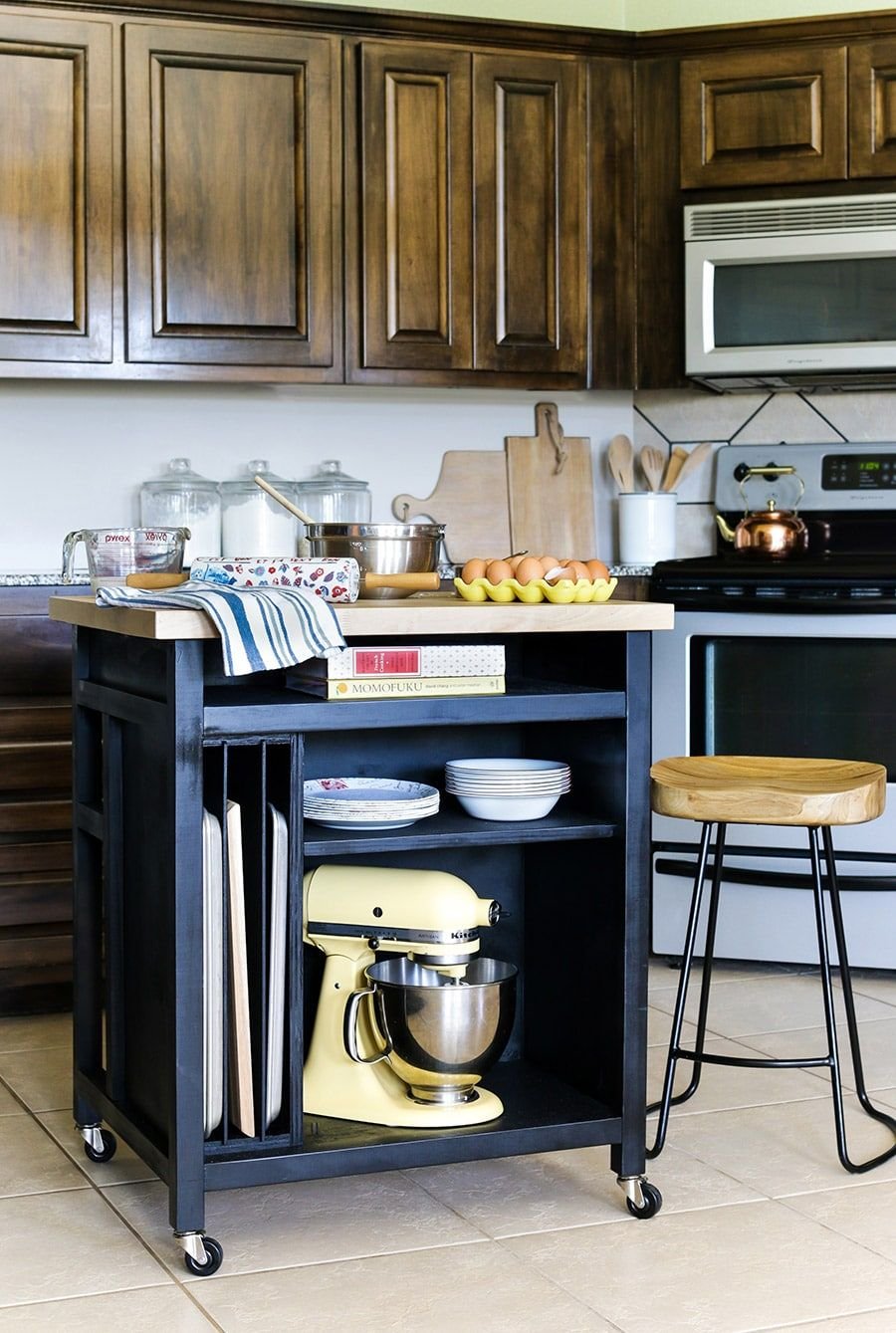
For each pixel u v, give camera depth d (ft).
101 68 11.76
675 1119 8.86
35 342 11.76
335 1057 7.63
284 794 7.11
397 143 12.52
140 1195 7.81
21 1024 11.05
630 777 7.48
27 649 11.34
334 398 13.73
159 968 7.15
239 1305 6.56
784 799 7.72
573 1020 8.07
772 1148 8.41
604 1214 7.55
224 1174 6.89
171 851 6.77
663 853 12.31
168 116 11.94
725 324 12.89
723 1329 6.34
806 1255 7.06
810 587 11.74
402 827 7.47
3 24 11.51
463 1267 6.93
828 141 12.59
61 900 11.25
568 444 14.38
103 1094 7.91
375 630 7.04
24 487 12.85
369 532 8.16
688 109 12.91
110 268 11.89
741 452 14.02
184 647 6.68
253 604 6.65
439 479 14.08
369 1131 7.32
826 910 11.88
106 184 11.84
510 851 8.65
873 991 11.62
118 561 7.90
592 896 7.84
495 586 7.64
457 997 7.32
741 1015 10.89
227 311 12.18
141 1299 6.62
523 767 7.82
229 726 6.80
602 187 13.09
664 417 14.43
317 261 12.37
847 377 13.25
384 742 8.40
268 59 12.13
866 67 12.48
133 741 7.56
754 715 12.06
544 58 12.84
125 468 13.12
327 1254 7.07
